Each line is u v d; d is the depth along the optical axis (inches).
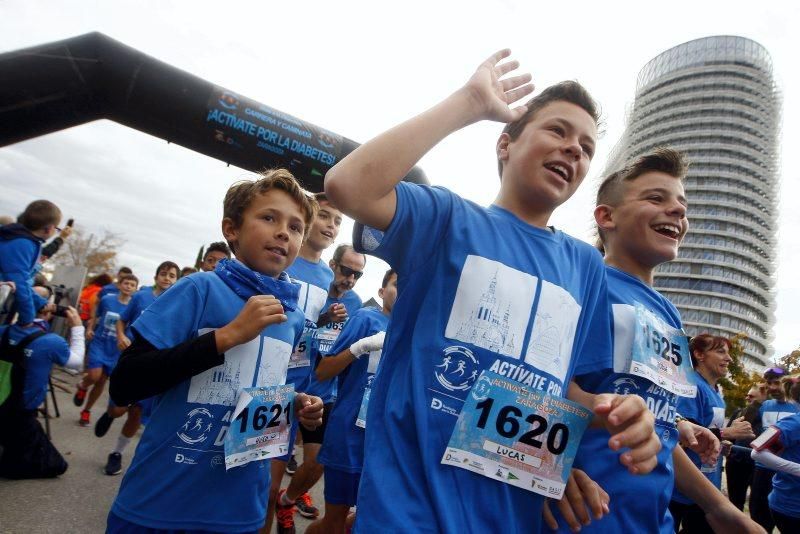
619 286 77.2
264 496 77.5
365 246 51.5
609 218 86.0
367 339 128.0
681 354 76.9
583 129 59.1
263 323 68.7
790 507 167.3
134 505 66.8
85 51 220.1
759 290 3627.0
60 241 229.1
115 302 253.6
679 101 3932.1
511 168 61.6
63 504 136.6
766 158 3796.8
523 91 57.7
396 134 48.3
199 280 75.4
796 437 163.6
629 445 45.9
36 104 218.1
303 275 159.3
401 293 53.9
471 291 50.8
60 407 269.4
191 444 69.6
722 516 71.7
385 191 47.7
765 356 3654.0
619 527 62.7
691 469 75.0
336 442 124.8
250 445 72.9
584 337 62.2
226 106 239.3
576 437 51.9
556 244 60.6
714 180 3663.9
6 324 146.9
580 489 56.4
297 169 257.1
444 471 46.2
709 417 153.3
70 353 160.7
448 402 48.1
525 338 51.9
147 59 228.7
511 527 47.7
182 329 71.6
